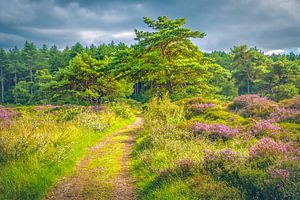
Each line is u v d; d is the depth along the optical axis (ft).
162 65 92.07
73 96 143.84
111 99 160.76
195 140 37.88
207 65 107.55
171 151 34.58
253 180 21.97
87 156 41.50
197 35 95.96
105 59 146.41
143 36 99.66
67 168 34.86
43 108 102.01
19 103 287.69
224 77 242.58
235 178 23.38
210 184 23.03
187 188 23.41
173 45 104.42
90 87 140.97
